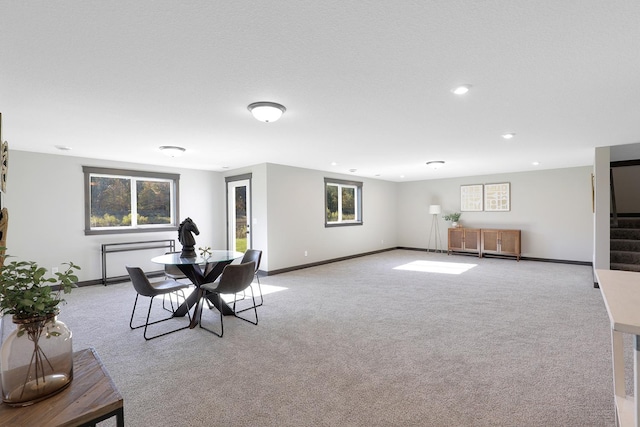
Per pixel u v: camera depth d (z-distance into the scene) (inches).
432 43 73.4
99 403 40.8
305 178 274.1
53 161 200.8
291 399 83.4
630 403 55.6
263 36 69.9
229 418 75.9
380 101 111.5
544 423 73.2
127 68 84.6
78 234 209.6
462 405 80.3
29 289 41.8
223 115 125.1
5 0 56.4
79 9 59.5
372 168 278.4
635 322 36.2
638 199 288.7
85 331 132.6
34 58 78.4
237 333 129.3
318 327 134.9
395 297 180.4
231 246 276.1
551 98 109.3
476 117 130.8
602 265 190.7
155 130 146.5
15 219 188.4
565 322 138.8
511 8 60.6
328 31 68.2
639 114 127.0
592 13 62.2
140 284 127.6
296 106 116.0
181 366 101.8
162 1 57.5
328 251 295.4
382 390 87.4
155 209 249.6
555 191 288.5
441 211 357.4
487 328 132.5
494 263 289.0
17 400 39.6
